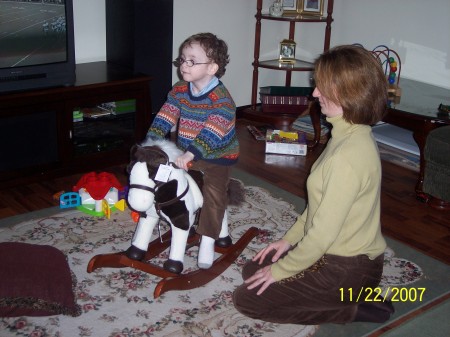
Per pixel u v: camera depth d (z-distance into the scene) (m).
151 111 3.22
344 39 4.16
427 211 2.83
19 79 2.73
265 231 2.52
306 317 1.84
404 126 2.96
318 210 1.60
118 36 3.29
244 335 1.83
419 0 3.64
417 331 1.89
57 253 2.01
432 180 2.82
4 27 2.62
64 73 2.86
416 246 2.49
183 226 1.92
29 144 2.84
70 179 3.04
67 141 2.94
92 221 2.54
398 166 3.40
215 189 2.01
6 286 1.78
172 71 3.76
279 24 4.29
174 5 3.64
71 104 2.87
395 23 3.81
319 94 1.61
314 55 4.32
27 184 2.89
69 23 2.81
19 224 2.47
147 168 1.80
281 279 1.75
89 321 1.85
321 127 3.77
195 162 1.92
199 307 1.96
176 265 1.99
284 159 3.45
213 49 1.88
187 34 3.79
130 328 1.83
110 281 2.08
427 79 3.74
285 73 4.50
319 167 1.66
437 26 3.59
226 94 1.96
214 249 2.23
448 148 2.71
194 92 1.98
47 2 2.71
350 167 1.56
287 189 3.03
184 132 2.03
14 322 1.82
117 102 3.14
